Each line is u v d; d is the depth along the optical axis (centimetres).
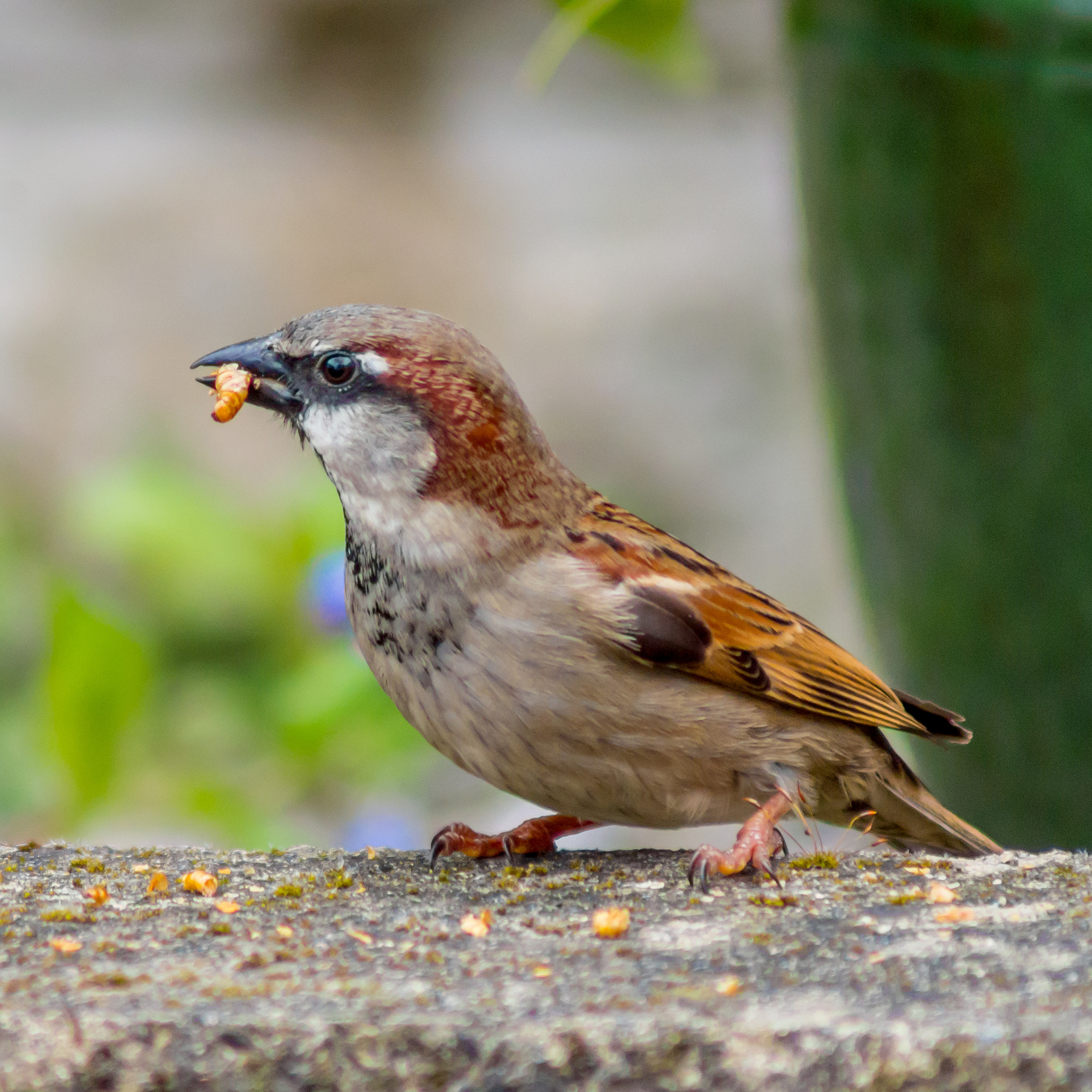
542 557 674
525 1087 446
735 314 1902
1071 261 779
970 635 854
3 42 2117
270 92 2142
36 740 1076
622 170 2073
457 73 2152
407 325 684
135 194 1989
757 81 2039
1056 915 555
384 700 1073
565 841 1277
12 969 507
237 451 1798
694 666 677
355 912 579
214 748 1132
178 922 563
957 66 780
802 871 627
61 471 1786
